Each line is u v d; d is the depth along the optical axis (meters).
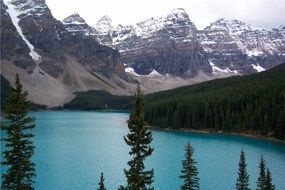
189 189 68.31
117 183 106.62
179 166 128.12
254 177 113.50
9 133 48.31
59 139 198.12
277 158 145.25
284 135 193.88
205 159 142.00
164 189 99.31
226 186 103.19
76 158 143.00
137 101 46.75
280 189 100.44
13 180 48.31
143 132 46.34
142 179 46.03
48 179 110.19
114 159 141.75
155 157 145.12
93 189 100.69
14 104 48.62
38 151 158.00
